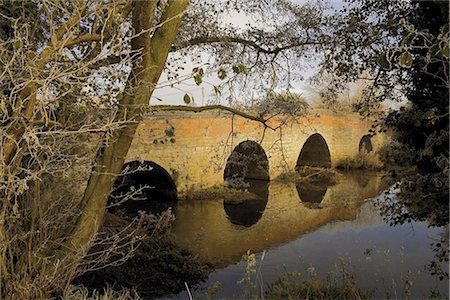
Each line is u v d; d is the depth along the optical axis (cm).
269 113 664
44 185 357
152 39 373
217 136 1636
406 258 816
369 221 1197
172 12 374
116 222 720
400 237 956
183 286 805
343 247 1027
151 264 788
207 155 1639
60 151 321
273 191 1766
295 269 924
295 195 1714
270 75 655
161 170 1545
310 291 591
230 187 1684
